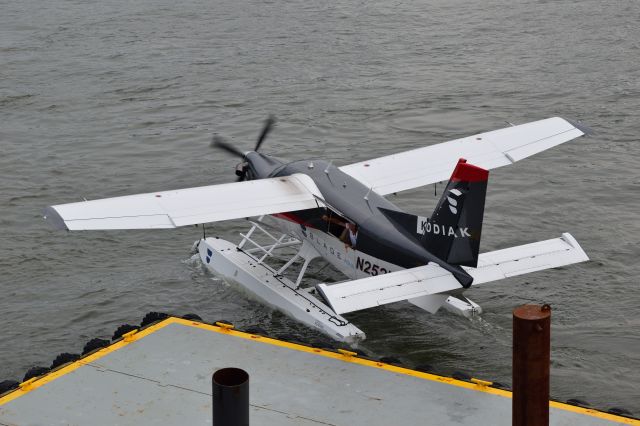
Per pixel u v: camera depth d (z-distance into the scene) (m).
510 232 33.25
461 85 54.12
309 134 45.47
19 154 43.22
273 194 27.50
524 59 60.38
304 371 16.25
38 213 35.94
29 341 25.77
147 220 25.22
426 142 43.75
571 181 38.16
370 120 47.50
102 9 84.88
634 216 34.44
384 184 29.14
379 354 24.27
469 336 25.17
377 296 21.50
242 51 65.31
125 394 15.55
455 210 22.69
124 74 59.19
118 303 28.16
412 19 75.94
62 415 14.92
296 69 59.50
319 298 27.66
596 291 28.12
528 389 11.52
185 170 40.59
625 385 22.59
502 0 83.56
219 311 27.61
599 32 68.19
